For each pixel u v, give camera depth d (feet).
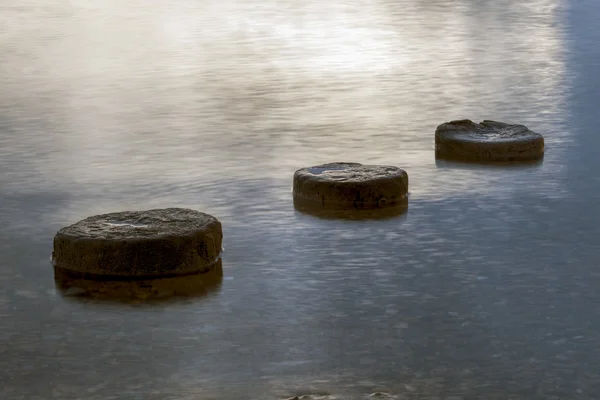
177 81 87.45
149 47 108.99
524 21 126.72
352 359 31.89
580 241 43.57
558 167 56.54
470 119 70.18
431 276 39.50
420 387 29.86
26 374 31.19
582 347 32.53
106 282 39.50
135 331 34.50
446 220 47.01
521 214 47.78
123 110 74.84
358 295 37.60
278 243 44.04
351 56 100.89
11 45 110.83
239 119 71.56
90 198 51.44
